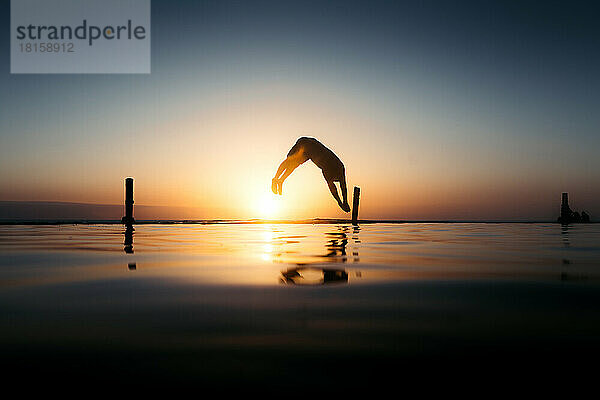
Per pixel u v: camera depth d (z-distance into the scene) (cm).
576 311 271
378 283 381
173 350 194
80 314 263
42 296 320
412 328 231
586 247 822
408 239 1088
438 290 347
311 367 174
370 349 196
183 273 443
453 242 972
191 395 148
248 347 199
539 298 315
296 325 238
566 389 152
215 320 249
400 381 160
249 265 512
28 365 174
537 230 1741
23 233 1312
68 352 191
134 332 223
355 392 151
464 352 191
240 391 151
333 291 342
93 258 587
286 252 691
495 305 290
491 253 686
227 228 1888
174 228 1850
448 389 152
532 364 176
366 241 998
